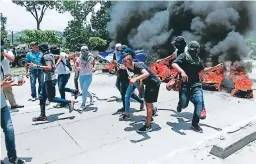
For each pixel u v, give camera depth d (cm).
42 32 2245
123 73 559
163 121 548
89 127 511
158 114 595
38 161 378
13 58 504
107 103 688
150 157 393
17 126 513
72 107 604
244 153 413
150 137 464
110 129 501
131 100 716
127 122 540
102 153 404
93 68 616
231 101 721
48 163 373
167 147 426
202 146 431
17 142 441
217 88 857
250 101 724
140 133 482
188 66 486
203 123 538
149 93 465
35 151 409
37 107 648
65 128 505
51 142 443
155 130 497
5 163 369
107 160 382
